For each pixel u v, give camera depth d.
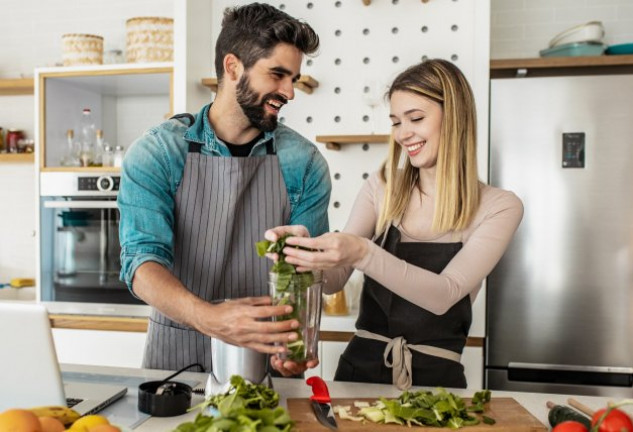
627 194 2.68
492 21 3.28
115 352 2.95
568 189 2.72
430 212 1.70
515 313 2.75
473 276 1.51
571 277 2.71
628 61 2.71
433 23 2.95
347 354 1.67
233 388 1.10
